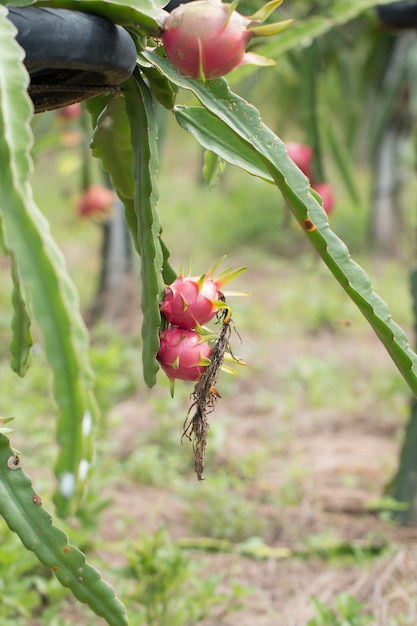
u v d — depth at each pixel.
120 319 7.61
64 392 1.92
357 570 3.76
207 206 12.46
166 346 2.28
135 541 3.82
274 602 3.54
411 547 3.87
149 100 2.33
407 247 10.17
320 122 5.12
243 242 11.33
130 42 2.23
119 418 5.33
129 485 4.66
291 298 8.78
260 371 6.91
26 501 2.21
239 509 4.17
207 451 4.89
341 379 6.62
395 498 4.18
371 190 10.34
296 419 5.90
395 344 2.31
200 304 2.27
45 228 1.96
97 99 2.48
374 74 6.24
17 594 3.26
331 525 4.18
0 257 9.99
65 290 1.96
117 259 7.69
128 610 3.21
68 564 2.21
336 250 2.30
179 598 3.36
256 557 3.90
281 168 2.29
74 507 1.97
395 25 4.07
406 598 3.46
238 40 2.18
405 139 8.55
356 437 5.60
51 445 4.94
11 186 1.94
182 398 5.93
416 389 2.35
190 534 4.12
